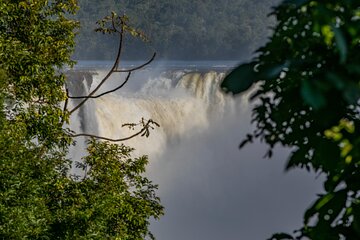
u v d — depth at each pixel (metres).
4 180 10.67
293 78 2.14
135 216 14.38
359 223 2.35
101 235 13.24
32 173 12.05
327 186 2.53
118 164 14.91
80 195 12.93
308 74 2.09
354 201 2.50
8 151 10.98
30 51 14.82
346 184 2.46
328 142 2.27
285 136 2.51
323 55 2.07
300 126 2.37
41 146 14.34
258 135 2.63
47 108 14.79
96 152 14.92
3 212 10.39
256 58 2.16
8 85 13.62
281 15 2.27
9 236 10.33
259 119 2.60
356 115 2.47
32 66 14.06
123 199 14.26
